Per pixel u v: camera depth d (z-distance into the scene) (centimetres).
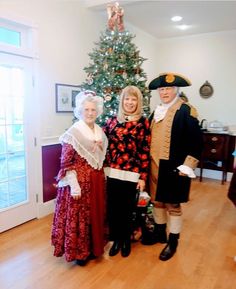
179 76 213
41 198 315
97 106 209
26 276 202
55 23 313
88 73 311
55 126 328
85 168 202
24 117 287
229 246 251
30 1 280
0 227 270
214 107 496
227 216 323
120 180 213
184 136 211
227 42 472
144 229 255
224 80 482
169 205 231
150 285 194
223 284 196
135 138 212
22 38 282
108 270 211
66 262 221
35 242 253
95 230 208
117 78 283
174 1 347
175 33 494
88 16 362
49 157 322
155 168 221
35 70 294
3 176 273
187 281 199
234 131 481
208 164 480
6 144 273
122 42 289
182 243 256
